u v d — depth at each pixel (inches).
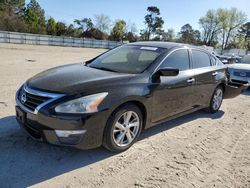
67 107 124.7
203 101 221.0
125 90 141.9
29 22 2731.3
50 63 583.8
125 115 146.9
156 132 186.1
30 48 1168.2
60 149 146.8
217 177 134.9
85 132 128.6
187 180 129.6
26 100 135.9
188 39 3732.8
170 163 144.6
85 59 783.7
